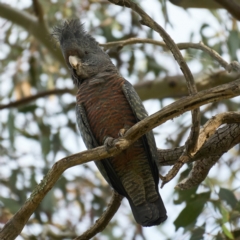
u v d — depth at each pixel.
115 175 9.16
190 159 8.48
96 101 9.36
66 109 15.26
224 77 13.67
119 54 15.53
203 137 7.80
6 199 12.65
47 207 13.35
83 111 9.45
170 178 7.79
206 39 14.12
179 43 9.74
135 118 9.28
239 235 9.94
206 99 7.06
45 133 14.78
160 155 9.29
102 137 9.32
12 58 16.47
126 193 9.19
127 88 9.34
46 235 13.70
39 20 14.41
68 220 14.68
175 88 14.44
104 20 15.76
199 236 9.86
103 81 9.47
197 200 10.12
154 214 8.64
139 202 8.98
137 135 7.29
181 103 7.09
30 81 16.38
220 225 9.90
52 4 15.92
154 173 9.12
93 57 10.35
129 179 9.06
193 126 7.39
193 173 8.74
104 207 14.60
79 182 15.04
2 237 7.56
